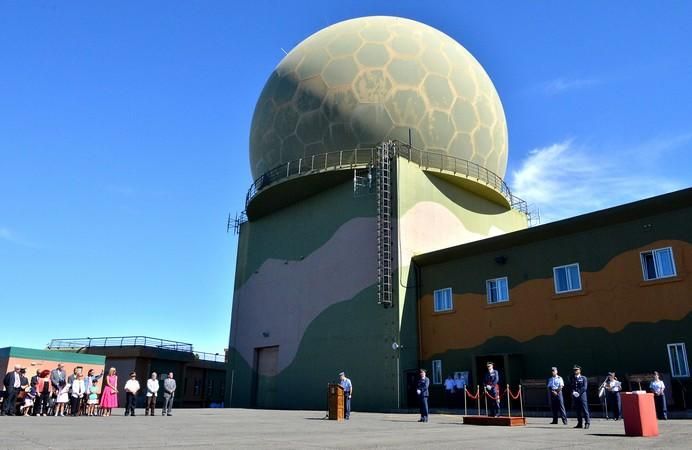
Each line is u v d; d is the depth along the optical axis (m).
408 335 29.09
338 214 33.19
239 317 38.69
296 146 33.81
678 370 20.47
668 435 12.12
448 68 34.22
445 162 32.91
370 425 16.50
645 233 22.38
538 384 23.38
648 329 21.55
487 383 18.86
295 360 33.31
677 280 21.11
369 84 32.59
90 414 23.84
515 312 26.06
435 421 18.62
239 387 36.81
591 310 23.42
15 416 20.81
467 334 27.69
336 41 34.78
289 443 10.20
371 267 30.53
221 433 12.98
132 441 10.41
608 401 20.31
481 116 34.75
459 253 28.73
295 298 34.59
